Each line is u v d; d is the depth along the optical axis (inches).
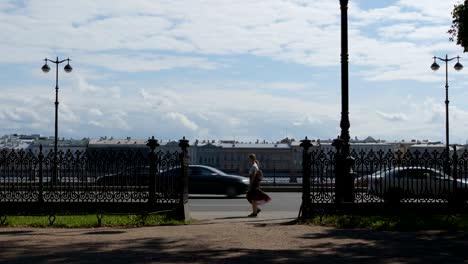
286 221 682.2
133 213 695.7
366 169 718.5
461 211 709.9
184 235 533.6
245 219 717.3
